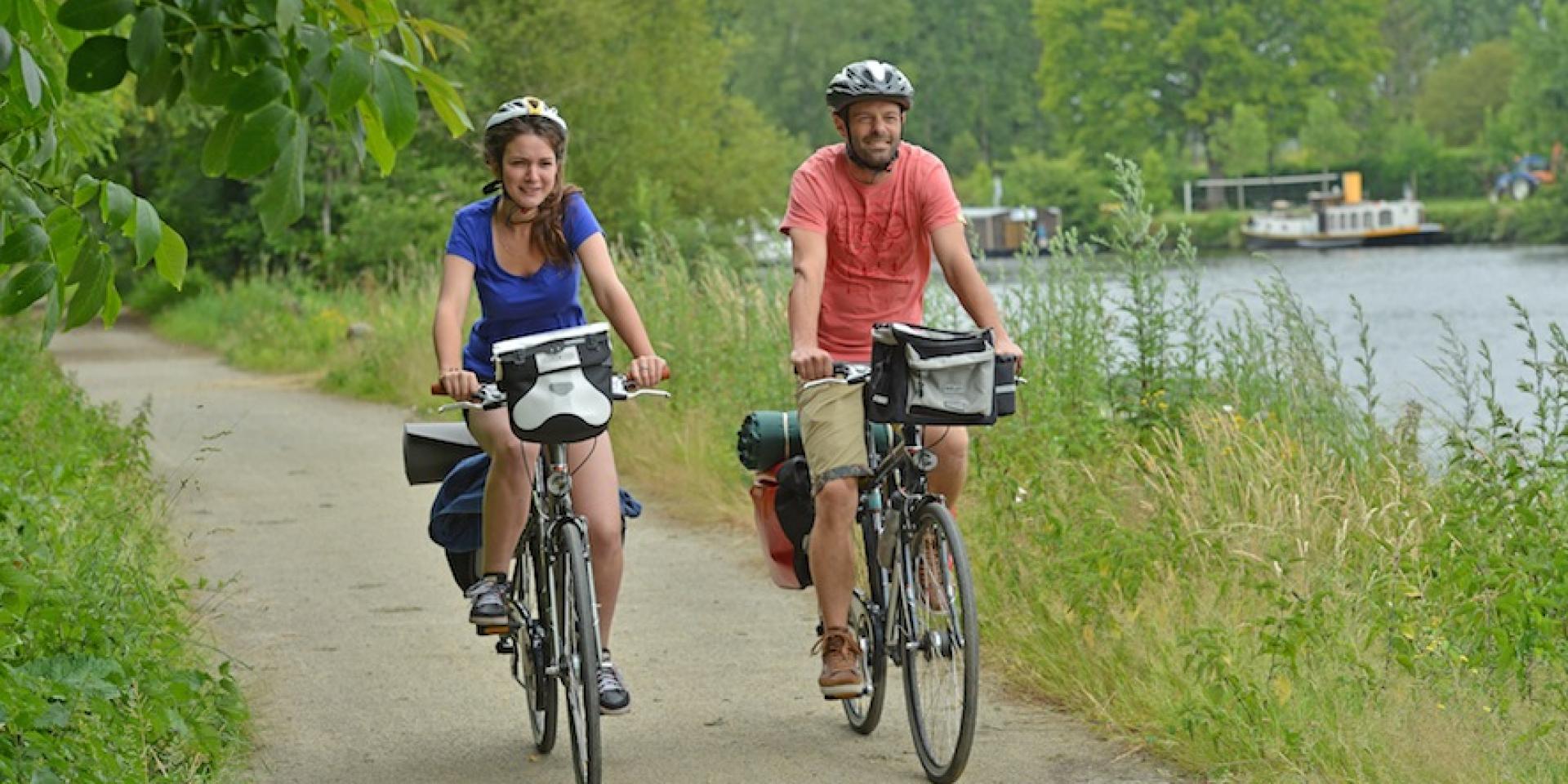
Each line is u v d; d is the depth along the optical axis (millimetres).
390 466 31578
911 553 13109
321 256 86188
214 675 16125
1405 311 85438
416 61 8195
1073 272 24172
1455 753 12062
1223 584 15250
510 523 13562
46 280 8555
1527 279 111375
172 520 23656
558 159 13000
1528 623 13266
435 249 83438
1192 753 12930
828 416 13500
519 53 94938
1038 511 17312
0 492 16797
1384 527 16688
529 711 14281
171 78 7773
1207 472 18531
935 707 12797
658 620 18594
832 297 13719
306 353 59875
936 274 29578
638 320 12820
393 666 16781
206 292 91750
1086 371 22938
